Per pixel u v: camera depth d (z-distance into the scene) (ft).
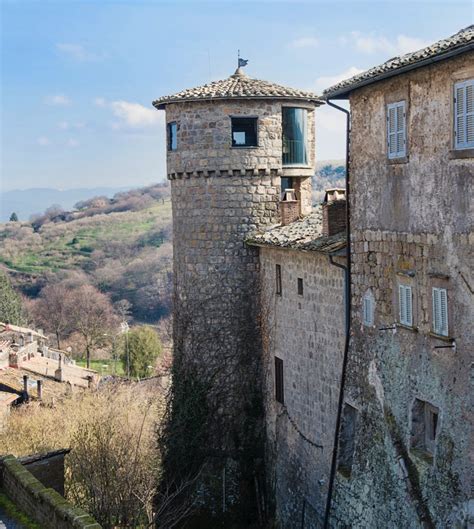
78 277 421.59
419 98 57.57
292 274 85.81
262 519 94.79
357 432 69.82
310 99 98.22
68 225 565.53
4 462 63.05
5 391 193.77
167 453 98.32
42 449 120.98
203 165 95.96
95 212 645.10
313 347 80.84
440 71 54.65
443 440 56.08
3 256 494.18
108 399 144.87
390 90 61.52
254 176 96.07
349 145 69.21
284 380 89.15
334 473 74.13
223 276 96.94
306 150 100.27
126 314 372.79
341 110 69.10
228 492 97.25
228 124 95.14
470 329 52.75
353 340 70.69
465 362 53.47
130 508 92.94
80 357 347.77
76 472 100.63
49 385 204.95
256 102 95.35
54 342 361.10
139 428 115.24
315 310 80.07
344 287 73.00
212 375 97.81
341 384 72.84
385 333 64.64
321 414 79.36
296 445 85.81
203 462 98.07
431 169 56.49
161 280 400.88
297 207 93.81
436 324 56.80
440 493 56.44
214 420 97.91
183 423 97.71
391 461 63.41
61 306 365.40
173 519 92.43
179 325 100.73
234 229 96.32
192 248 98.32
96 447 100.42
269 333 93.66
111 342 338.34
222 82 100.17
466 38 48.60
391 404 63.67
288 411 88.02
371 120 64.95
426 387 58.44
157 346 282.36
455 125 53.21
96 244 497.05
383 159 63.31
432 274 56.59
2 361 221.05
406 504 60.90
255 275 96.63
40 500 55.47
